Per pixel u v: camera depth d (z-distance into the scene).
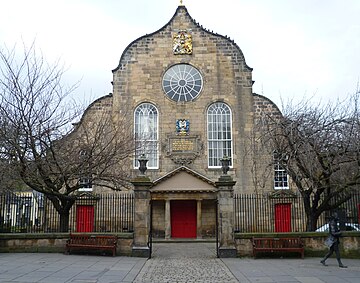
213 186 35.34
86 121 29.81
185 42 38.75
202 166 36.66
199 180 35.53
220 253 20.52
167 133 37.22
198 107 37.78
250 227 35.09
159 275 15.47
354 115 22.02
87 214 35.53
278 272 15.95
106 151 26.53
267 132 25.17
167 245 30.61
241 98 37.88
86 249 20.69
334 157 21.06
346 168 21.58
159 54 38.56
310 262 18.69
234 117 37.53
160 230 35.84
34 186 22.08
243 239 20.67
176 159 36.69
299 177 22.92
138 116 37.75
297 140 21.97
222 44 38.78
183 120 37.50
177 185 35.44
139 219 20.77
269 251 20.06
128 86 38.00
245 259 19.91
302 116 22.97
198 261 19.48
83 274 15.03
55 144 22.23
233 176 36.31
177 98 37.97
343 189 21.98
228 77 38.22
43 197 32.62
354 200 27.55
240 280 14.37
